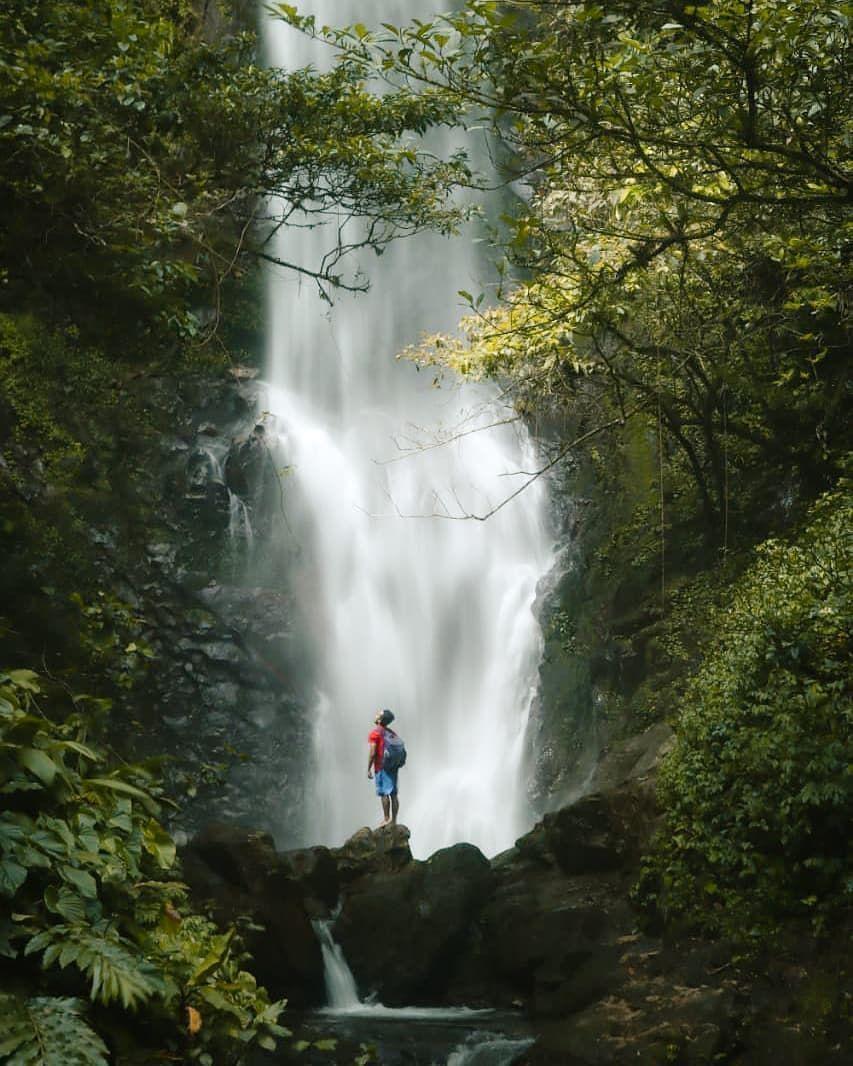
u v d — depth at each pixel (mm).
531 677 21438
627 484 21562
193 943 4477
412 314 28266
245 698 20734
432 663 22891
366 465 24719
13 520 18609
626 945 11750
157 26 9523
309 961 13180
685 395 17172
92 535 19984
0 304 20156
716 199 7613
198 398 23234
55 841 3717
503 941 13070
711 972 10414
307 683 21484
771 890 10469
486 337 13719
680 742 12430
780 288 14312
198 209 12297
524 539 23297
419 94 11125
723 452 18656
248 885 13328
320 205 26969
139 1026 3768
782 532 17172
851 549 11711
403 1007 13320
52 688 5504
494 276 27672
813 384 17562
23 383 20234
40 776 3725
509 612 22531
